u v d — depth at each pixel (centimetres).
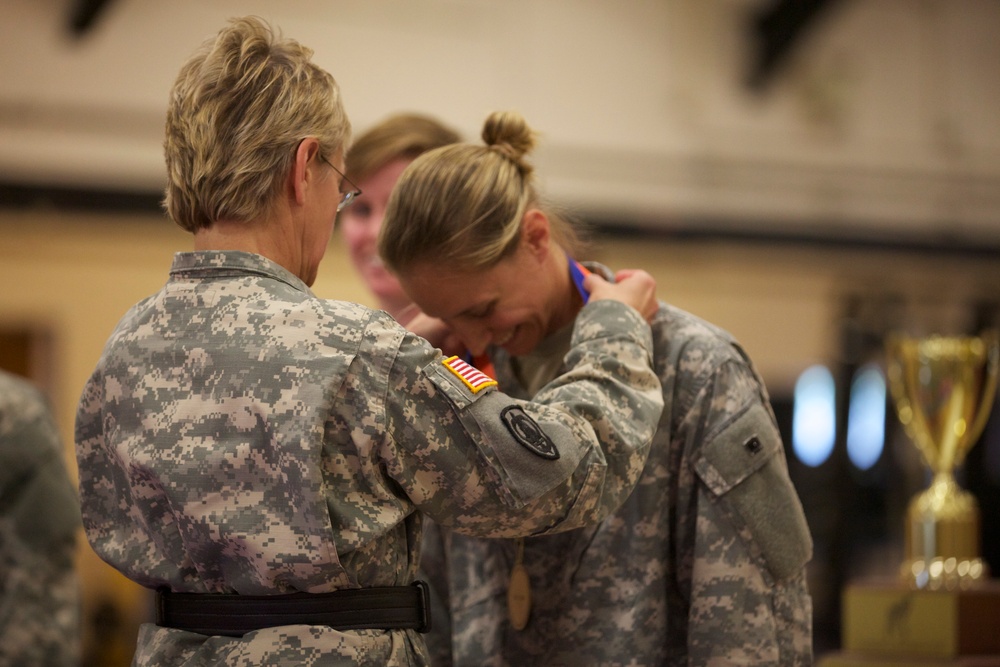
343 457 187
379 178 350
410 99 1175
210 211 199
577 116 1252
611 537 247
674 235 1273
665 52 1292
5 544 338
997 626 317
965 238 1384
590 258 279
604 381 217
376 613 193
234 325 192
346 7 1152
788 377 1349
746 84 1321
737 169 1314
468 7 1205
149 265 1116
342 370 186
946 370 348
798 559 242
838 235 1334
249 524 185
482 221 234
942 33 1393
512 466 191
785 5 1273
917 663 313
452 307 243
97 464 209
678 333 251
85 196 1049
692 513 245
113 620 983
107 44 1064
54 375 1078
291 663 183
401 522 200
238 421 187
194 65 205
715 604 234
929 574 334
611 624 245
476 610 267
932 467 353
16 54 1035
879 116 1370
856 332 1251
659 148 1285
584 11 1259
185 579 197
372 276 358
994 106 1408
